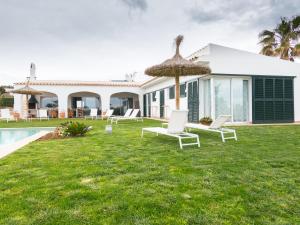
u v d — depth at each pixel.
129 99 28.27
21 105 22.59
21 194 2.94
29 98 24.88
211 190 3.06
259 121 13.68
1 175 3.67
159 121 16.48
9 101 28.08
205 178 3.52
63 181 3.40
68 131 8.20
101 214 2.44
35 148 5.95
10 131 11.86
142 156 4.98
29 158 4.81
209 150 5.61
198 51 14.30
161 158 4.79
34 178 3.53
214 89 13.34
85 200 2.77
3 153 5.33
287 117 14.20
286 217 2.42
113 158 4.80
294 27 21.73
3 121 17.98
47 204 2.66
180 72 8.68
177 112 6.48
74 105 26.88
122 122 15.87
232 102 13.64
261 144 6.37
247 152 5.34
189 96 15.18
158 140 7.23
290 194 2.96
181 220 2.33
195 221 2.31
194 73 9.02
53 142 6.93
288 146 6.04
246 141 6.91
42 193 2.96
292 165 4.23
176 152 5.39
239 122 13.81
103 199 2.79
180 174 3.71
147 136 8.16
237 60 13.43
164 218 2.37
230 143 6.59
